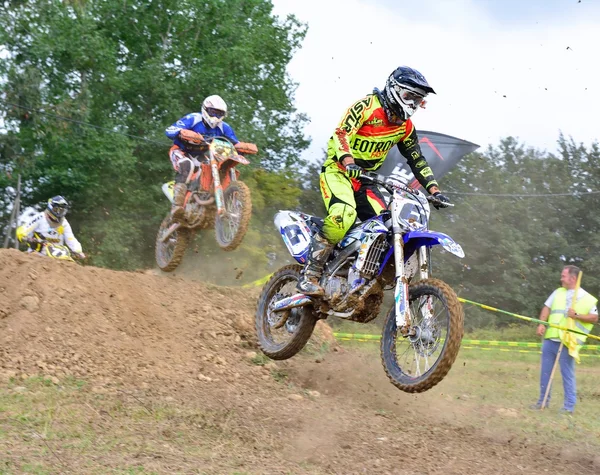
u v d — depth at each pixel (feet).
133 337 27.04
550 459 19.95
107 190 86.48
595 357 63.36
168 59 94.02
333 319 75.00
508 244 115.55
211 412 21.03
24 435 17.37
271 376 26.86
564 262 122.62
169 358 26.27
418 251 20.67
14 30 83.82
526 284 115.65
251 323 31.04
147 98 91.91
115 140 83.30
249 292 34.99
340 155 21.36
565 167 132.16
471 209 119.65
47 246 35.81
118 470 15.66
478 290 114.83
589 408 31.09
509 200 123.85
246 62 89.35
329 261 22.35
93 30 87.92
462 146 71.20
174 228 38.22
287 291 25.40
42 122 79.51
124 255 82.69
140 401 21.20
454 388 33.53
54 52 85.10
